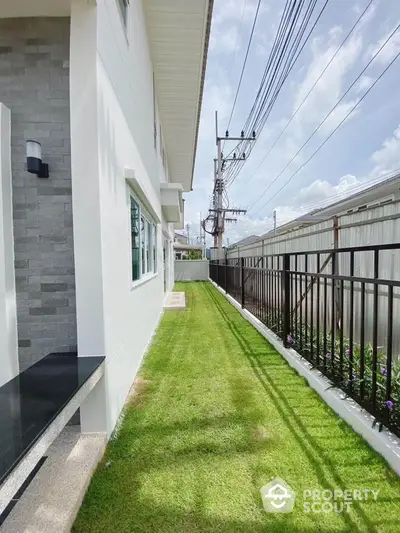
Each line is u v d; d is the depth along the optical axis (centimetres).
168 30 503
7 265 225
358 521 154
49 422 142
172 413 259
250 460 198
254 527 152
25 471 121
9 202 229
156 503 166
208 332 537
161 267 760
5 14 229
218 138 1702
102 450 208
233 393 292
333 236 407
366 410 225
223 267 1183
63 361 216
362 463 193
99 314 221
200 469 191
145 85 473
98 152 217
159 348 446
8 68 235
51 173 237
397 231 295
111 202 249
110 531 151
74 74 215
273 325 481
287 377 329
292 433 225
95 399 219
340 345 269
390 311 202
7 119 229
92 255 219
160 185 773
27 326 240
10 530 144
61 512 153
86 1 215
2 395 169
